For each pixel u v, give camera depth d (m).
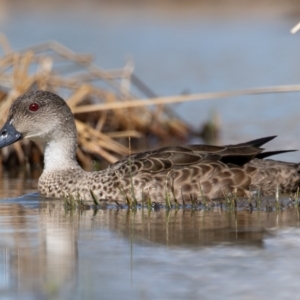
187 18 36.28
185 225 11.19
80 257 9.56
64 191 13.80
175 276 8.79
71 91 20.86
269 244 10.04
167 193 12.76
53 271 9.03
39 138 14.45
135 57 28.45
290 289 8.34
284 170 13.34
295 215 11.80
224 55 29.09
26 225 11.42
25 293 8.34
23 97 14.48
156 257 9.52
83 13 37.56
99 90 18.77
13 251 9.89
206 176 13.02
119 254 9.66
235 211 12.19
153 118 19.75
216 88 23.78
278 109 22.19
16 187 15.06
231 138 19.28
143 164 13.28
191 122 20.86
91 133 17.55
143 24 34.94
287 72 25.86
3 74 18.75
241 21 35.28
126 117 19.36
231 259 9.39
